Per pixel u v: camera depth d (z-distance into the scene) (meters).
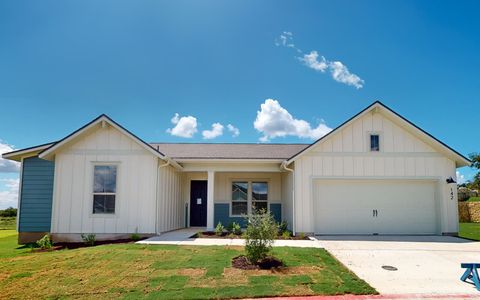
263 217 8.60
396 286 6.73
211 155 15.53
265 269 7.57
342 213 13.61
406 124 13.49
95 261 8.18
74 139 12.93
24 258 8.80
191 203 17.45
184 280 6.78
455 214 13.50
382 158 13.67
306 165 13.61
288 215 14.92
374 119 13.87
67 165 12.97
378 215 13.62
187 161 14.67
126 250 9.26
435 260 8.84
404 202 13.72
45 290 6.34
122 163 12.95
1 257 9.62
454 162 13.72
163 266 7.74
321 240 11.88
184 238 11.92
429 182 13.81
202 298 5.90
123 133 12.84
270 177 17.30
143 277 6.99
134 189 12.82
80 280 6.88
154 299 5.83
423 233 13.58
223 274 7.16
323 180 13.68
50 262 8.19
